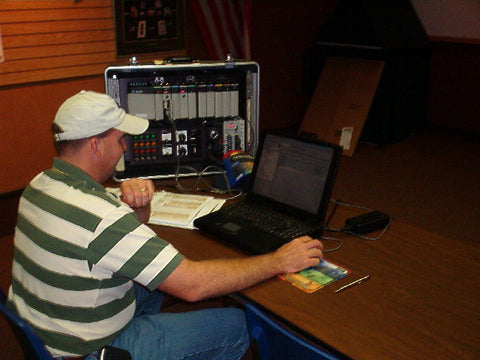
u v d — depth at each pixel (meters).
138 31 4.41
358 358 1.18
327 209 1.91
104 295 1.40
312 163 1.79
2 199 3.90
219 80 2.33
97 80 4.30
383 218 1.80
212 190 2.16
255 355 1.31
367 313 1.34
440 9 5.55
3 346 2.43
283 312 1.35
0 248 3.42
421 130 5.77
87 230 1.35
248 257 1.63
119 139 1.55
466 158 5.02
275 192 1.90
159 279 1.37
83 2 4.02
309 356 1.13
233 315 1.65
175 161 2.36
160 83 2.25
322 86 5.53
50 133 4.11
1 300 1.46
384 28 5.13
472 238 3.47
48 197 1.41
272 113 5.75
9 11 3.64
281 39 5.54
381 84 5.16
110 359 1.38
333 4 5.88
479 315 1.33
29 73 3.85
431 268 1.55
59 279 1.37
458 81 5.64
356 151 5.29
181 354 1.53
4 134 3.86
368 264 1.57
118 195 1.99
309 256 1.54
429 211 3.88
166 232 1.82
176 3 4.60
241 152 2.18
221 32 4.61
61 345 1.40
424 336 1.25
